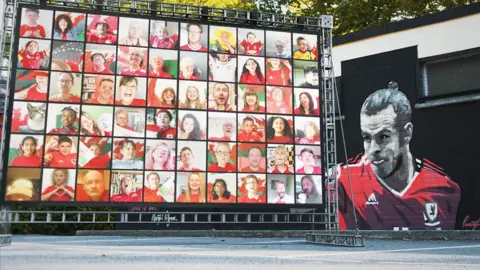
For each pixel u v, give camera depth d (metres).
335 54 15.66
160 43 10.19
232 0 20.62
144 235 14.77
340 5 22.55
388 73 14.58
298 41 11.06
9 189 9.05
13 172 9.12
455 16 13.45
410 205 13.73
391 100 14.42
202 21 10.52
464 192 12.77
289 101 10.78
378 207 14.36
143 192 9.66
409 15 21.62
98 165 9.52
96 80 9.75
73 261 5.38
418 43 14.05
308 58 11.07
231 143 10.27
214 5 20.12
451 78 13.46
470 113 12.90
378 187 14.42
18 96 9.33
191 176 9.94
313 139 10.80
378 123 14.60
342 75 15.44
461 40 13.27
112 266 4.80
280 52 10.90
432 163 13.44
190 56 10.32
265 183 10.33
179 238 13.06
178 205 9.79
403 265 5.17
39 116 9.38
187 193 9.87
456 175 12.96
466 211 12.66
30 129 9.30
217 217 15.67
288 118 10.70
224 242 10.73
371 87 14.88
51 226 15.70
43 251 7.19
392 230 13.41
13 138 9.20
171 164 9.87
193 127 10.10
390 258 6.23
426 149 13.59
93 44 9.84
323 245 9.58
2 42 9.27
